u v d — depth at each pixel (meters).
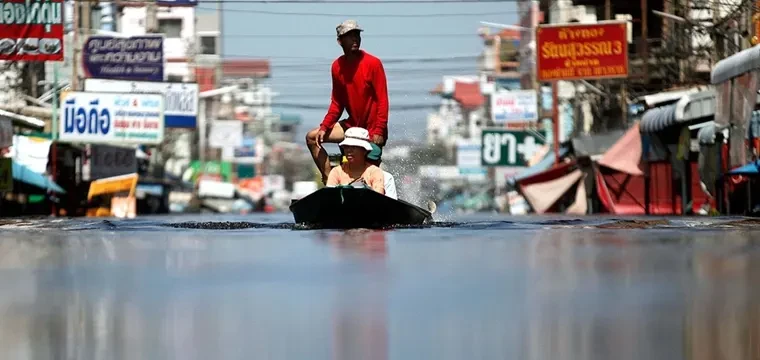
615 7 129.88
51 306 14.85
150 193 169.12
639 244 28.50
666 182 101.50
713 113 79.44
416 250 25.83
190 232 37.50
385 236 32.69
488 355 10.77
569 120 153.12
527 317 13.37
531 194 114.94
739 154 66.38
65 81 132.25
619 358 10.42
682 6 92.50
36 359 10.70
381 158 41.09
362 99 40.78
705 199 90.50
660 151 96.31
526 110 145.62
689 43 104.25
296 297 15.70
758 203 65.81
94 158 126.75
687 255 23.91
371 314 13.79
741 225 42.41
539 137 145.38
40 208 109.81
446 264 21.41
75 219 61.59
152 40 124.38
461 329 12.46
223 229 39.91
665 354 10.62
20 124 93.56
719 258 22.84
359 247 27.06
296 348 11.29
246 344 11.56
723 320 12.88
